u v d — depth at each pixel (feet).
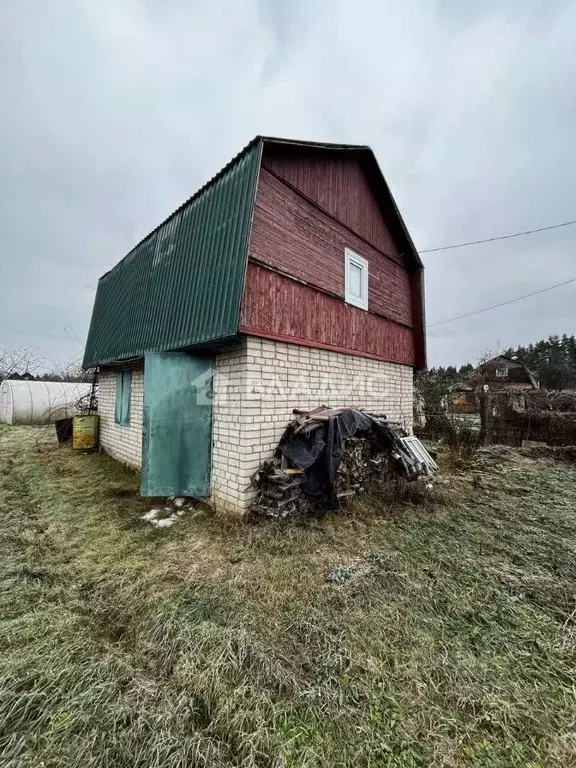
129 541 11.97
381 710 5.84
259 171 14.06
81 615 8.15
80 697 5.83
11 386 45.70
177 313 16.52
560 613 8.64
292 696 6.04
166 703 5.82
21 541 12.03
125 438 23.48
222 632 7.34
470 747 5.32
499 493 18.52
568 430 30.55
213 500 15.24
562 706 6.06
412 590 9.21
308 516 13.33
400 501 15.80
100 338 26.81
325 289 18.02
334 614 8.13
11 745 5.09
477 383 43.62
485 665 6.84
